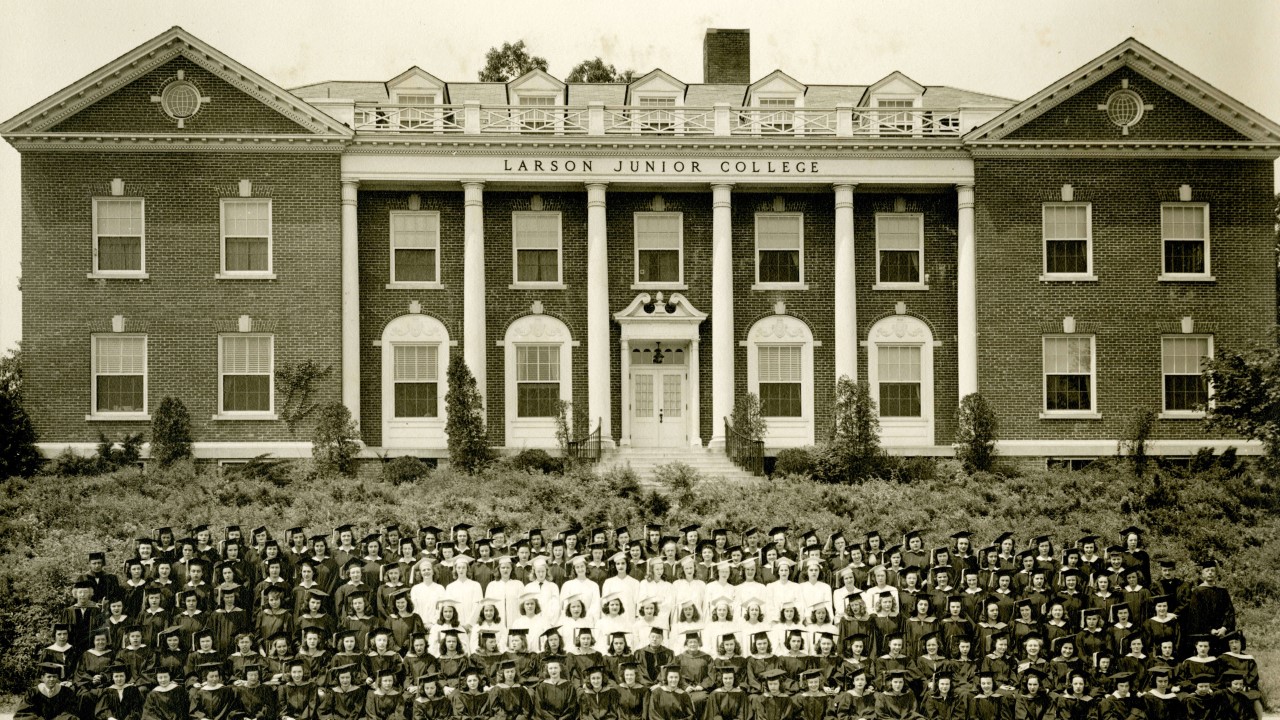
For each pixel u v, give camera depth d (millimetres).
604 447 32688
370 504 26562
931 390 34062
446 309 33438
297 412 31828
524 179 32875
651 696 15453
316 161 32312
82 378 31672
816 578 17406
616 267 34031
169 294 31922
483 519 25031
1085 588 17922
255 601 17922
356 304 32562
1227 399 27828
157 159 31969
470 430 31297
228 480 28469
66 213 31750
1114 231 33375
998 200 33281
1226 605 17969
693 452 32875
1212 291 33469
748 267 34219
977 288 33250
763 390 34062
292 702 15289
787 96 36125
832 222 34312
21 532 23266
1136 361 33281
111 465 30281
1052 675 15805
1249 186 33562
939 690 15492
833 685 15789
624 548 19062
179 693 15273
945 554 18891
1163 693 15570
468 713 15203
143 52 31500
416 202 33500
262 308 32094
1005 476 30672
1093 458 32906
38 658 17609
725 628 16812
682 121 33656
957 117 34312
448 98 35750
